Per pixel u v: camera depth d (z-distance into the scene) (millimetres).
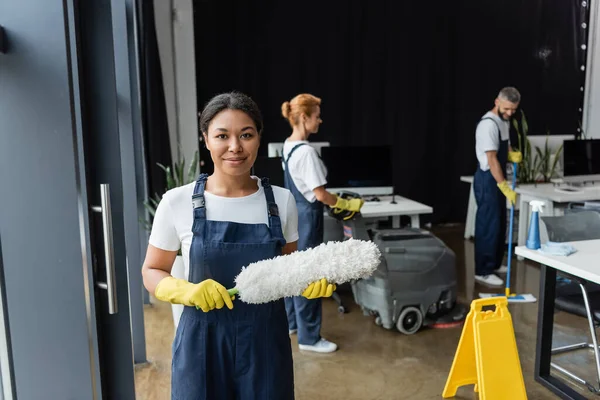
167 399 2625
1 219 1458
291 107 2916
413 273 3291
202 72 5277
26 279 1495
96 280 1746
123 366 1869
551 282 2631
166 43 5125
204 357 1408
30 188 1448
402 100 5852
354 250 1348
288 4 5391
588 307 2537
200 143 5367
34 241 1476
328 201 2852
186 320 1435
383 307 3279
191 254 1398
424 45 5805
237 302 1401
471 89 6008
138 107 3527
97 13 1673
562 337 3248
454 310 3539
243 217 1434
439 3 5770
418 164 6031
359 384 2756
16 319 1515
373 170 4371
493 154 4020
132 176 2855
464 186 6234
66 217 1471
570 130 6352
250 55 5371
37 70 1396
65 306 1521
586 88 6285
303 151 2836
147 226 3762
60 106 1415
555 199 4293
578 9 6117
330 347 3109
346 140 5773
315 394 2662
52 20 1380
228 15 5258
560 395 2574
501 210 4203
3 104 1401
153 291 1393
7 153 1427
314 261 1325
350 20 5574
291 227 1535
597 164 4812
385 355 3072
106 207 1618
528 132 6238
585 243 2775
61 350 1545
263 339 1425
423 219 6184
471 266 4719
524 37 6035
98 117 1727
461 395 2629
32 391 1559
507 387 2318
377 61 5711
